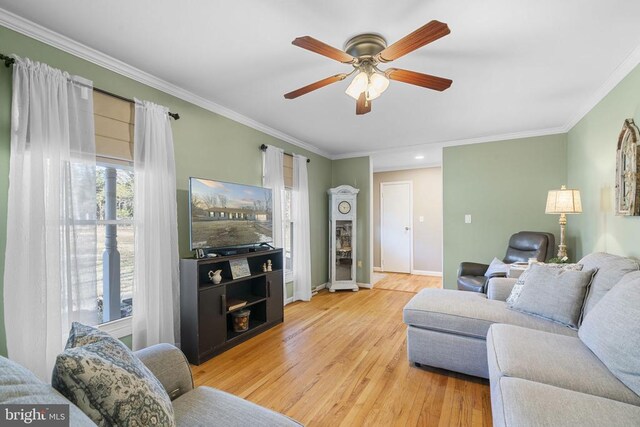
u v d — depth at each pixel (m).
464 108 3.15
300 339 2.94
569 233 3.73
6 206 1.74
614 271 1.75
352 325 3.32
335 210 5.06
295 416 1.77
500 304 2.29
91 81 2.04
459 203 4.41
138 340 2.29
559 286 1.96
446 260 4.48
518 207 4.05
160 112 2.48
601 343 1.37
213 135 3.11
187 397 1.23
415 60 2.20
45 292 1.75
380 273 6.52
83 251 1.97
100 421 0.80
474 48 2.04
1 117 1.72
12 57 1.72
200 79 2.54
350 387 2.08
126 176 2.44
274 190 3.82
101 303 2.32
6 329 1.66
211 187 2.79
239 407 1.16
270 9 1.69
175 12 1.71
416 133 4.07
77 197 1.96
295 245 4.38
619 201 2.33
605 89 2.62
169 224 2.53
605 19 1.74
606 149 2.67
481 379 2.17
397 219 6.60
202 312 2.51
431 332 2.26
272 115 3.40
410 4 1.63
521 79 2.49
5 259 1.68
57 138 1.85
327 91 2.77
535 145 3.96
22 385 0.71
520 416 1.02
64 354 0.81
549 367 1.33
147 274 2.33
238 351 2.68
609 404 1.06
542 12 1.68
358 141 4.50
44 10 1.69
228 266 3.04
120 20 1.78
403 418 1.75
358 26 1.83
